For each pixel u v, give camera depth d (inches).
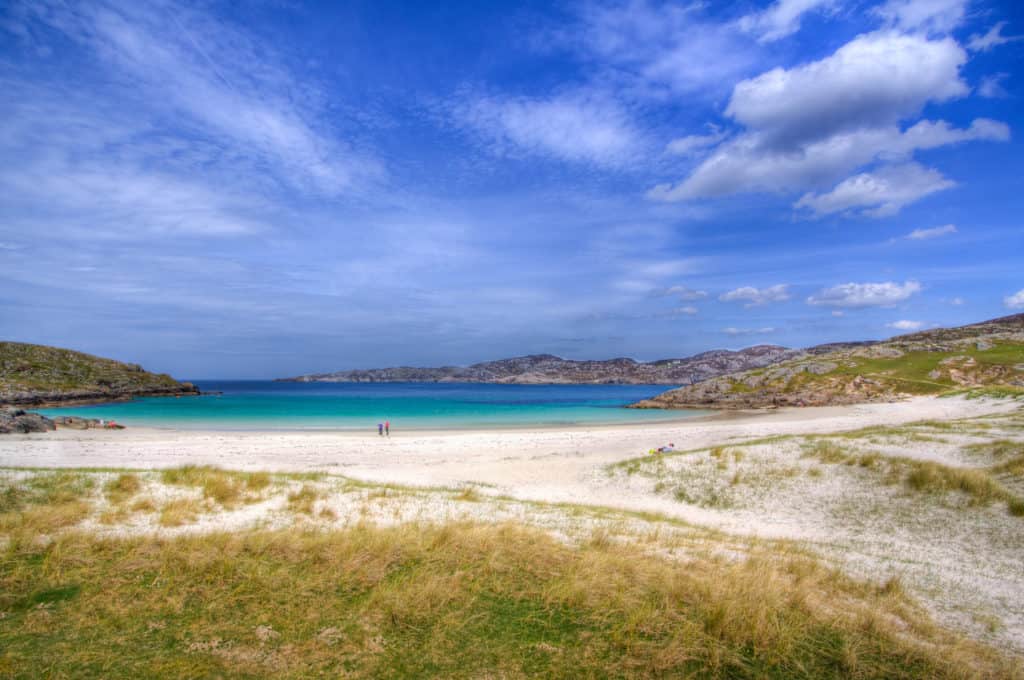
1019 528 496.4
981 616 297.6
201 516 457.1
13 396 2950.3
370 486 682.2
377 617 246.1
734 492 715.4
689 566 337.4
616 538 415.8
